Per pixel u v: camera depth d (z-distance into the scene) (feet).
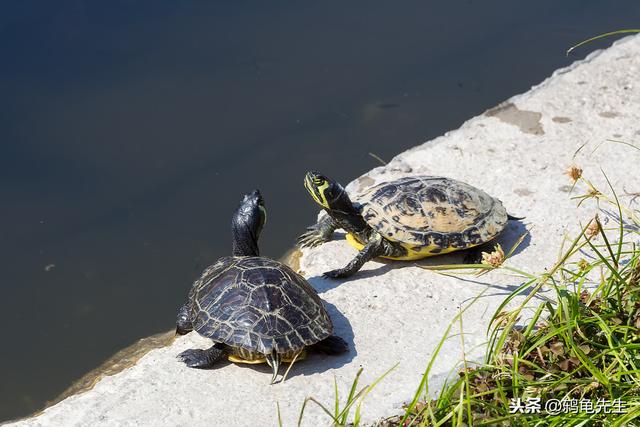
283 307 15.26
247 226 18.02
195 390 15.35
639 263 15.14
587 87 25.79
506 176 21.85
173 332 19.57
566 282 16.01
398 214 18.04
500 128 24.07
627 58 27.30
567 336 13.79
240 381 15.53
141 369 16.20
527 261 18.57
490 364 13.93
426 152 23.30
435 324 16.84
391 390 15.03
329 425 14.32
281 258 21.31
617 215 19.89
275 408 14.79
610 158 22.26
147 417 14.75
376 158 24.16
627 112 24.36
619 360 13.11
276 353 14.84
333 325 16.90
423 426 12.75
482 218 18.29
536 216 20.17
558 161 22.30
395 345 16.30
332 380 15.39
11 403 17.57
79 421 14.82
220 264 16.90
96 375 18.24
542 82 26.58
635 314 14.53
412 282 18.21
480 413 13.30
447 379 14.01
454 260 18.90
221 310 15.40
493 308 17.08
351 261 18.20
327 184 18.06
